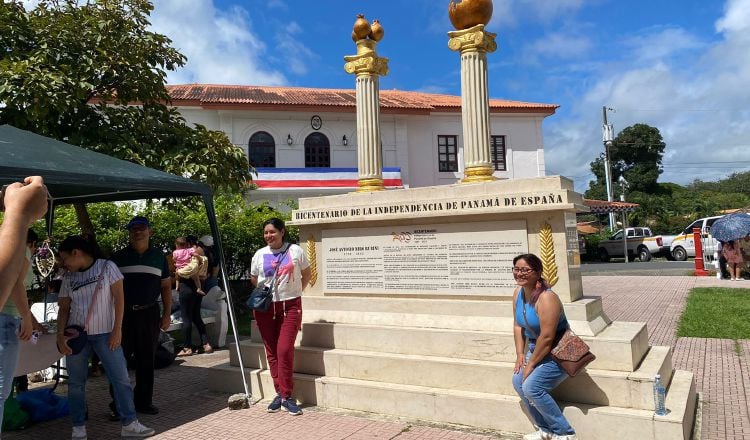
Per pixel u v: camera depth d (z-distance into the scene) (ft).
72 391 16.07
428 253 18.54
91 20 27.73
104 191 22.72
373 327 18.56
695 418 16.03
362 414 17.16
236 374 20.36
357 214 19.81
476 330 17.08
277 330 18.43
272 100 86.79
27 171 14.20
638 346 15.30
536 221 16.61
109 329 16.29
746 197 168.66
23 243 5.70
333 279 20.76
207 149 29.14
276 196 82.64
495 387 15.76
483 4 18.83
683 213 148.46
